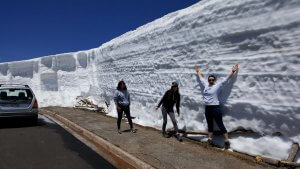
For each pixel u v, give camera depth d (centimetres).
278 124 548
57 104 1962
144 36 1109
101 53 1678
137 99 1151
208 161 567
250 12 618
